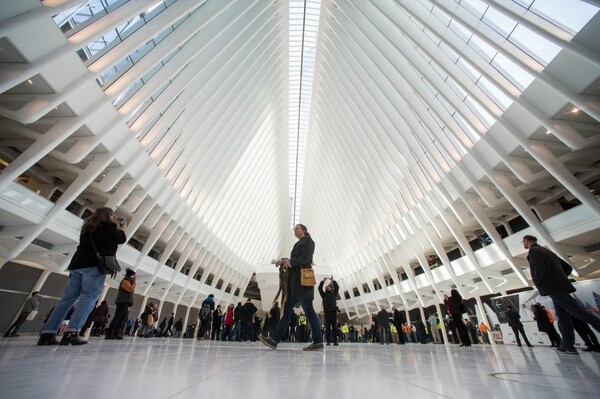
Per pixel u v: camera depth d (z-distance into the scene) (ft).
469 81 35.86
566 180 30.58
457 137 40.88
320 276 99.50
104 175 40.60
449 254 75.97
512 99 30.76
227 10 39.70
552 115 29.01
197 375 4.93
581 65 24.77
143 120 38.04
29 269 43.86
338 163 84.07
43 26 22.53
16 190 27.66
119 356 7.93
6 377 3.96
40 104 25.39
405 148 55.93
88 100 29.66
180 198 54.90
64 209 32.94
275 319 28.35
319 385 4.34
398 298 88.02
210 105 49.26
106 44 29.37
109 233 12.12
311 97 83.15
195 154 53.36
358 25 46.60
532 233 39.17
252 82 58.39
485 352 15.53
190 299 89.97
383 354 12.80
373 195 74.90
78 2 22.52
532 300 35.32
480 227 58.44
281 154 95.86
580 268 35.83
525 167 35.29
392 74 46.93
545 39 27.27
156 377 4.57
